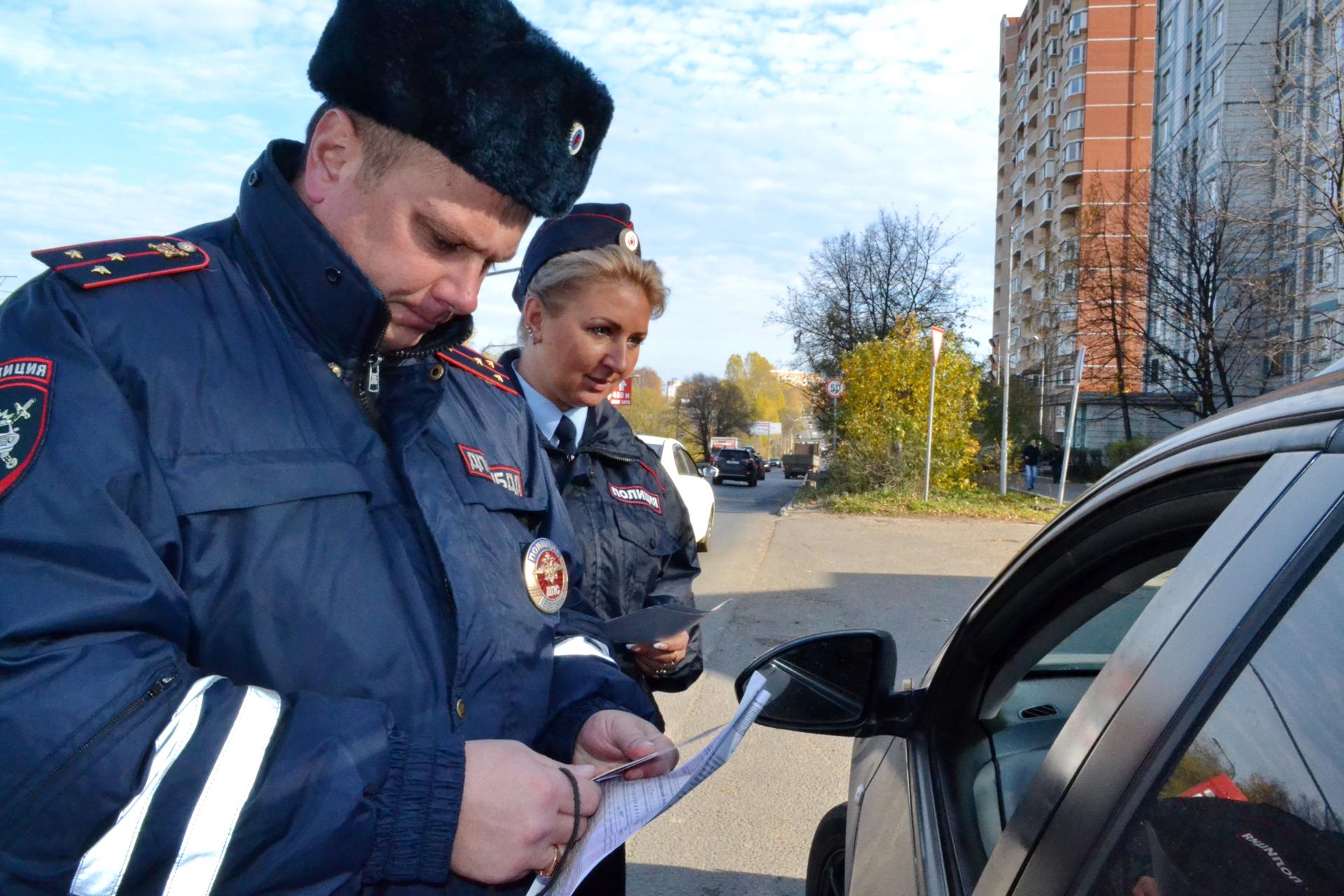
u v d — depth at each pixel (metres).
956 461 16.33
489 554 1.18
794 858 3.32
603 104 1.11
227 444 0.96
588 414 2.09
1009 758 1.33
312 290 1.06
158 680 0.82
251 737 0.83
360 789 0.86
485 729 1.10
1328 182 17.03
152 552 0.86
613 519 2.02
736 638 6.36
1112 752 0.87
